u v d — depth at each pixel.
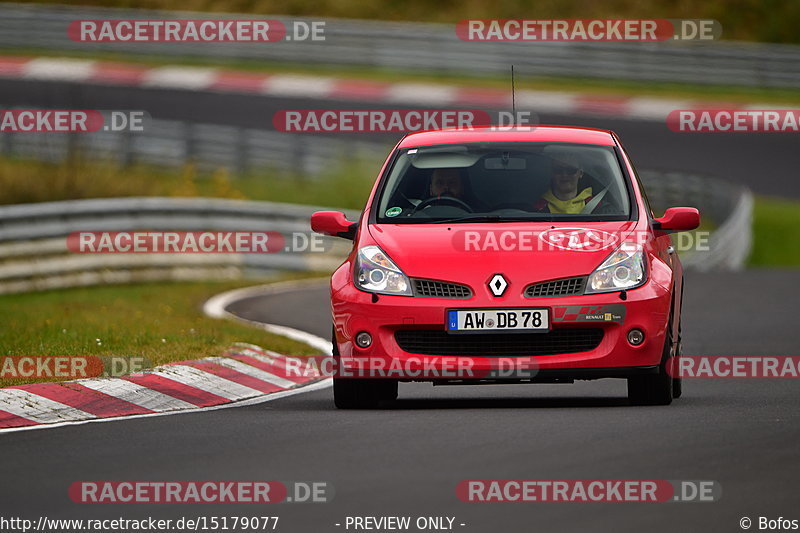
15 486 24.69
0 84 147.62
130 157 112.31
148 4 185.62
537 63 156.25
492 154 38.06
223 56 162.62
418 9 183.62
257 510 22.59
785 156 134.50
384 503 22.80
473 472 25.23
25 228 74.38
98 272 77.75
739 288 74.56
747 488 23.59
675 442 28.31
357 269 35.31
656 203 119.75
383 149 121.00
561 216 36.44
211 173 116.25
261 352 44.75
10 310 59.03
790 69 151.88
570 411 33.81
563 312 34.00
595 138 39.00
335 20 167.38
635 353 34.22
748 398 37.06
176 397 37.84
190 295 73.81
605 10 176.12
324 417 33.53
